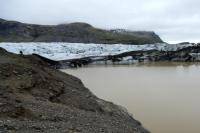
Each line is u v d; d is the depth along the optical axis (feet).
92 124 85.46
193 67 398.62
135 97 188.34
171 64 459.32
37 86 106.93
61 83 122.01
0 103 79.71
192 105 163.94
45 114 82.69
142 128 108.17
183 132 118.73
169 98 183.93
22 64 118.83
